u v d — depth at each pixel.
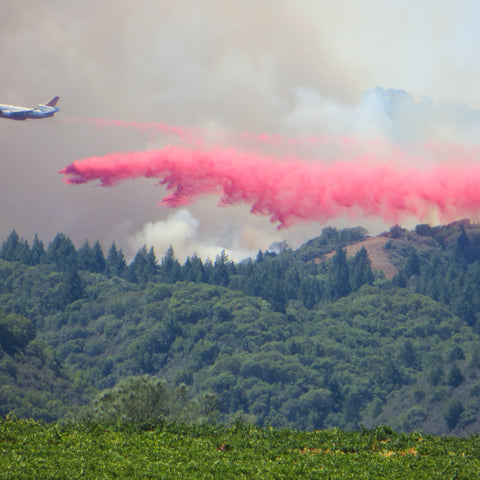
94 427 76.25
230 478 61.50
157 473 61.81
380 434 75.81
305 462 65.62
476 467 65.69
